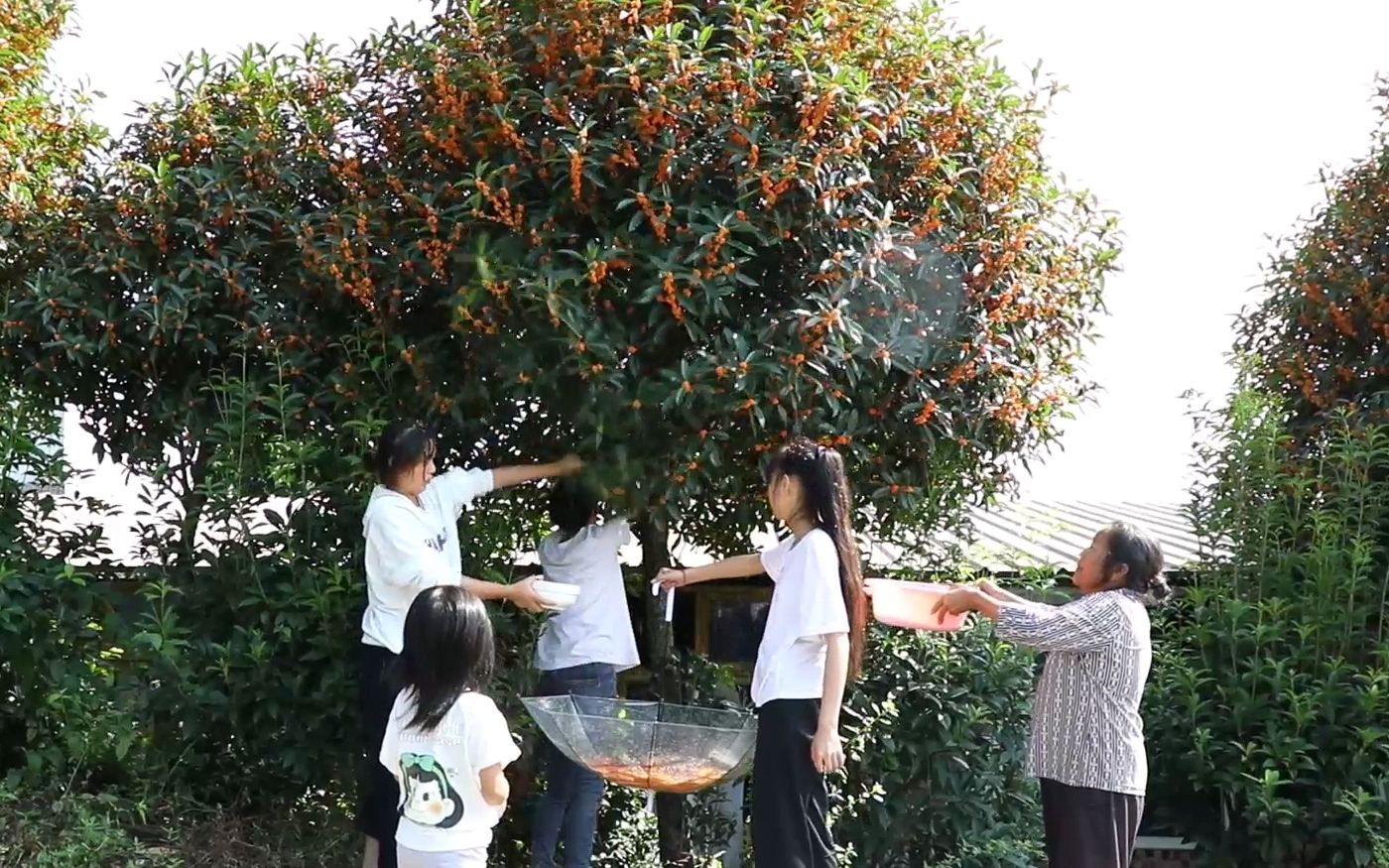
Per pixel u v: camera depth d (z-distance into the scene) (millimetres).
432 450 4488
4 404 5312
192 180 5082
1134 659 4242
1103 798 4211
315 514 5023
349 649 4895
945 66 5023
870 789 5277
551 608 4582
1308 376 6387
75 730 5203
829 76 4598
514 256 4543
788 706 3932
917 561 5777
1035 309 5070
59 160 6090
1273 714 5652
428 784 3471
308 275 4996
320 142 5203
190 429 5125
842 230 4629
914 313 4684
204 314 5145
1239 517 6047
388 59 5148
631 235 4531
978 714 5289
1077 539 7754
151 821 5055
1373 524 5906
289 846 5027
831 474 4059
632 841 5336
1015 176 5055
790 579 3986
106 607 5348
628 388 4547
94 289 5133
